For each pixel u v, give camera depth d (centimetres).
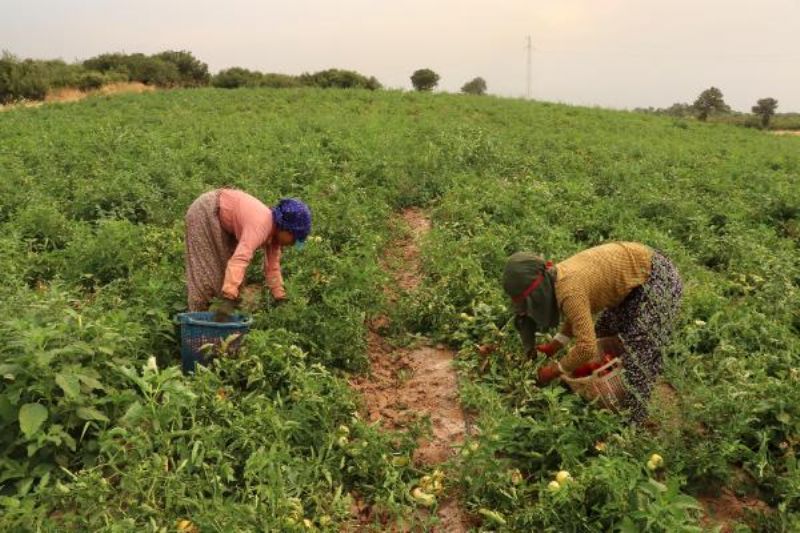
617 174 1257
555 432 429
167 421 403
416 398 539
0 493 379
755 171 1409
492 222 874
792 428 445
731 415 439
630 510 358
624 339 452
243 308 627
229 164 1180
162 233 786
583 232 905
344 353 571
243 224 535
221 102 2531
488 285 654
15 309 461
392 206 1066
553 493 374
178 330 563
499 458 448
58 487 358
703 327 603
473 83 5394
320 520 380
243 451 417
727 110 5306
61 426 390
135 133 1554
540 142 1677
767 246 891
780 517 392
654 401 452
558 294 430
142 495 366
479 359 554
